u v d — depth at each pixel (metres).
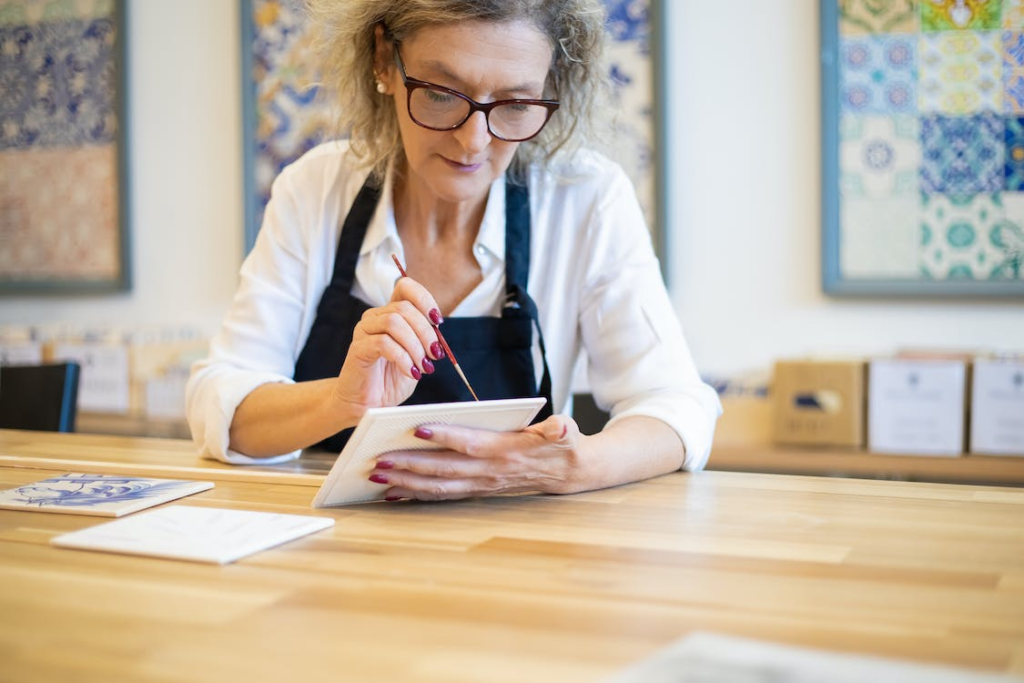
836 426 3.08
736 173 3.36
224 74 3.85
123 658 0.80
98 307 4.07
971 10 3.11
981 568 1.04
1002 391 2.94
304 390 1.62
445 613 0.90
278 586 0.98
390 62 1.70
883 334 3.26
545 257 1.85
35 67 4.03
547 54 1.57
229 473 1.54
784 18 3.29
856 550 1.11
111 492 1.40
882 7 3.17
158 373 3.75
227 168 3.87
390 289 1.81
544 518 1.27
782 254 3.33
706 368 3.42
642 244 1.86
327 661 0.79
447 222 1.81
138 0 3.94
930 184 3.17
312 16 1.80
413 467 1.31
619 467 1.46
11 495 1.38
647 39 3.38
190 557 1.06
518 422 1.37
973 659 0.79
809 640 0.83
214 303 3.92
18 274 4.11
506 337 1.78
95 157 3.99
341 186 1.87
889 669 0.75
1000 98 3.11
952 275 3.17
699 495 1.40
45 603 0.93
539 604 0.92
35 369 2.33
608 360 1.83
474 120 1.53
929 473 2.98
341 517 1.27
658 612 0.90
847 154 3.22
